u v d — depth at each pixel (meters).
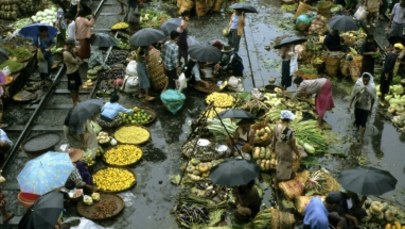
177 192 10.70
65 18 17.28
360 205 9.06
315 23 18.06
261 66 16.20
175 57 13.73
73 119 10.66
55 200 7.93
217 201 10.35
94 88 14.41
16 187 10.84
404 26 16.75
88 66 15.45
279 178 10.59
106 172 11.03
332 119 13.38
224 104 13.53
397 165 11.57
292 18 19.97
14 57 14.88
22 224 7.69
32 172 8.83
